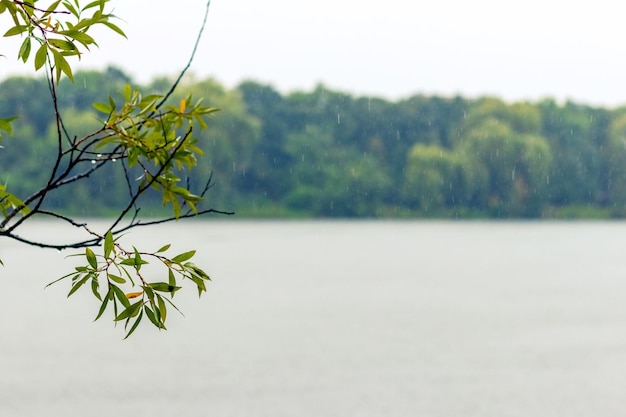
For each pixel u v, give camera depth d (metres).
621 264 46.19
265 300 30.88
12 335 23.20
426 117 107.81
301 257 47.81
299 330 24.47
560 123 107.69
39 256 47.25
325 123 106.00
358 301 30.80
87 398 16.30
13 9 2.16
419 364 19.94
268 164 100.62
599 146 107.50
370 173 100.75
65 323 25.36
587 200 105.00
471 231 76.69
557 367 19.75
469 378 18.48
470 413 15.62
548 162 98.06
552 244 60.97
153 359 20.17
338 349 21.62
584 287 36.09
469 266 44.25
